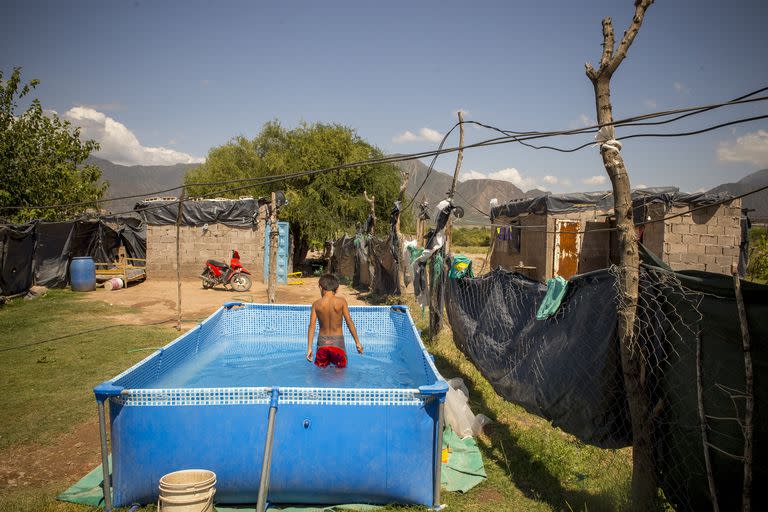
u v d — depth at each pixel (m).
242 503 4.23
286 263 21.22
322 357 7.40
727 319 3.09
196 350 7.62
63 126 20.95
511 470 4.84
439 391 4.18
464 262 7.23
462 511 4.15
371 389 4.17
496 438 5.58
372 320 9.48
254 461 4.12
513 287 5.62
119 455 4.10
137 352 9.09
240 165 31.48
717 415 3.17
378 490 4.21
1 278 14.61
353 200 26.28
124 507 4.12
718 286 3.13
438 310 8.97
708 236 13.66
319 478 4.16
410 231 27.47
